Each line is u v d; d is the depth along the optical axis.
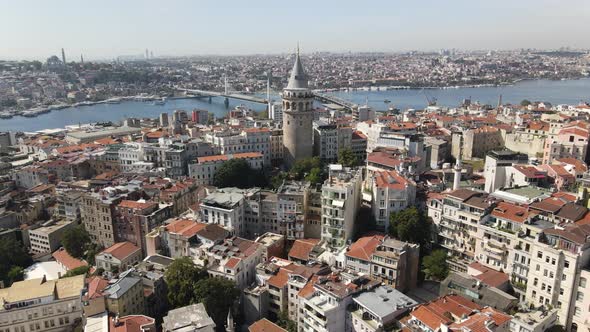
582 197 189.12
